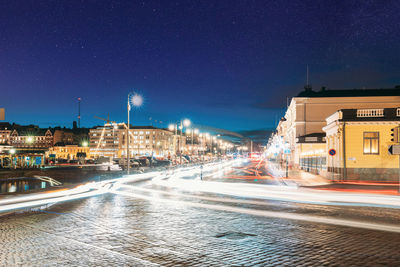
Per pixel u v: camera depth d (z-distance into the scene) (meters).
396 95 61.19
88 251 7.42
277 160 99.56
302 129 62.78
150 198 17.23
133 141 155.62
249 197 17.73
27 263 6.56
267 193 19.70
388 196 18.08
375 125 28.78
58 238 8.63
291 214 12.34
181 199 16.84
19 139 158.38
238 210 13.27
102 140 158.00
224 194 19.23
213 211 13.01
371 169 28.67
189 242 8.23
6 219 11.27
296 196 18.17
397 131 19.05
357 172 28.81
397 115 28.67
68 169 55.53
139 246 7.86
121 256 7.04
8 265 6.44
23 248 7.66
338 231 9.44
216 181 29.62
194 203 15.31
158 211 12.98
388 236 8.84
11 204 14.77
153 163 75.44
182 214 12.30
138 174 42.03
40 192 19.64
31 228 9.84
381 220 11.15
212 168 58.62
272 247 7.75
